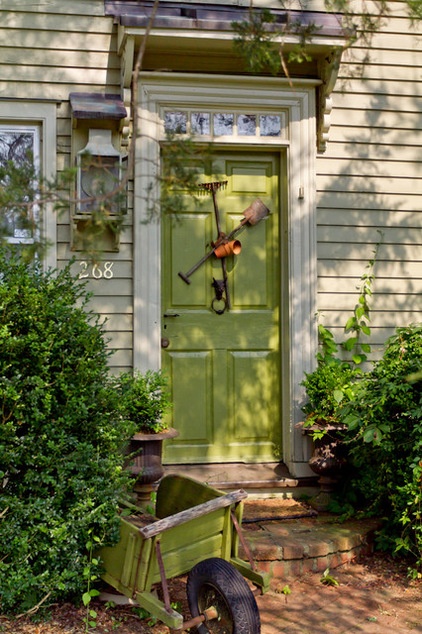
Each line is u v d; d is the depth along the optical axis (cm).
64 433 414
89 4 570
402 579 484
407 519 484
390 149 615
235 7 578
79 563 413
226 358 604
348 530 517
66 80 566
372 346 611
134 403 507
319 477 580
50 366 419
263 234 612
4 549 401
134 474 504
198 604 387
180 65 579
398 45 613
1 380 405
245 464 604
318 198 604
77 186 534
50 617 406
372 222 612
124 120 552
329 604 449
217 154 603
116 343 566
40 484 411
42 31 564
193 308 600
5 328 404
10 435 405
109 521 407
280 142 596
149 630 402
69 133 562
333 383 557
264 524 531
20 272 436
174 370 595
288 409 597
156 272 570
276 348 612
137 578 388
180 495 449
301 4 571
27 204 320
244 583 375
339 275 606
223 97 584
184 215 598
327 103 585
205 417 600
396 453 511
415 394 505
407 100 617
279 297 612
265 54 383
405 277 617
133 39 536
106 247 562
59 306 427
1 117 555
